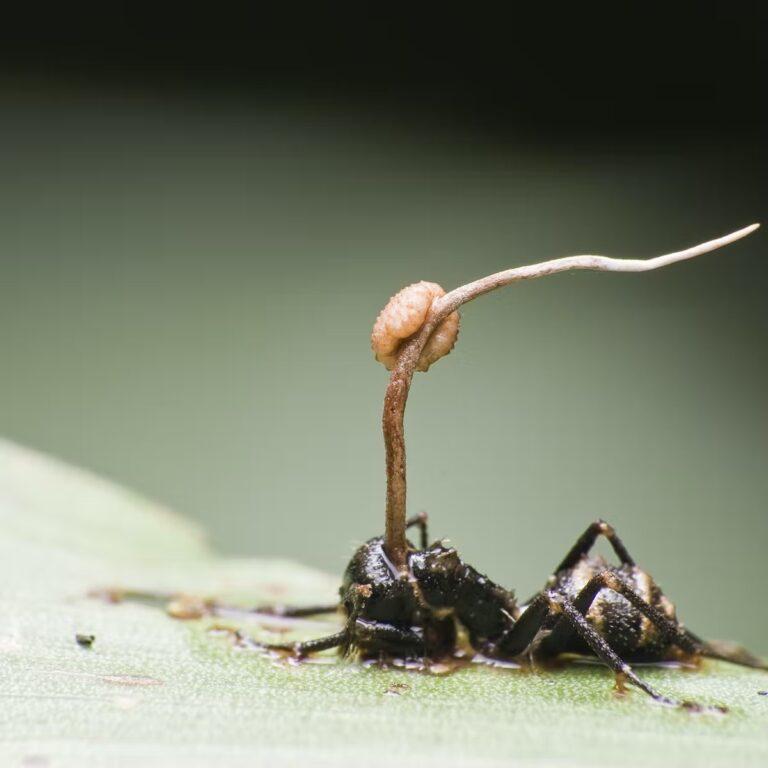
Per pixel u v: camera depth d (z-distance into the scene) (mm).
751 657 108
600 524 107
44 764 98
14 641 106
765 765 99
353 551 107
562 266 103
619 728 101
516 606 106
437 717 101
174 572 118
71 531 121
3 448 128
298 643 106
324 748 99
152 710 101
